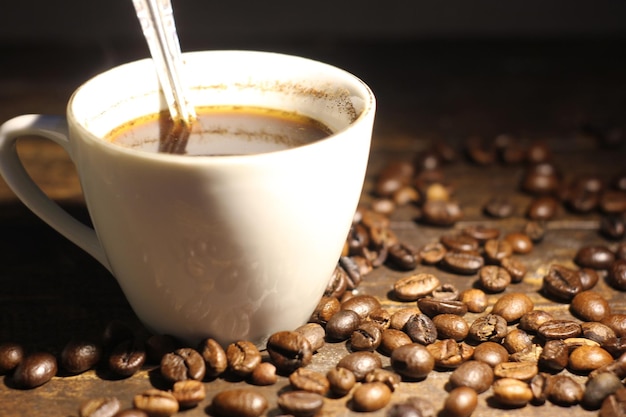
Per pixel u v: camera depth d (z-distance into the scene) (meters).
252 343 0.36
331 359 0.36
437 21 0.71
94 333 0.37
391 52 0.65
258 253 0.34
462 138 0.52
